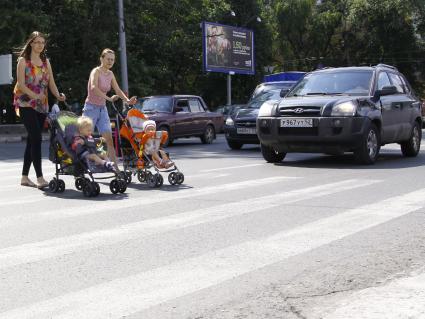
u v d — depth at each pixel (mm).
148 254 5801
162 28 45062
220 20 52281
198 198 9008
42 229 7000
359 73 14617
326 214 7629
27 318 4203
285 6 65125
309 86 14719
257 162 14867
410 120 15594
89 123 9453
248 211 7895
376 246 6008
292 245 6074
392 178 11109
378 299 4488
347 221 7195
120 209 8203
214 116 26000
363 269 5238
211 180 11148
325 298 4523
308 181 10828
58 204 8766
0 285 4922
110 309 4340
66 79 39875
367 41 67938
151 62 48000
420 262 5449
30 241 6402
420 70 69375
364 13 66625
